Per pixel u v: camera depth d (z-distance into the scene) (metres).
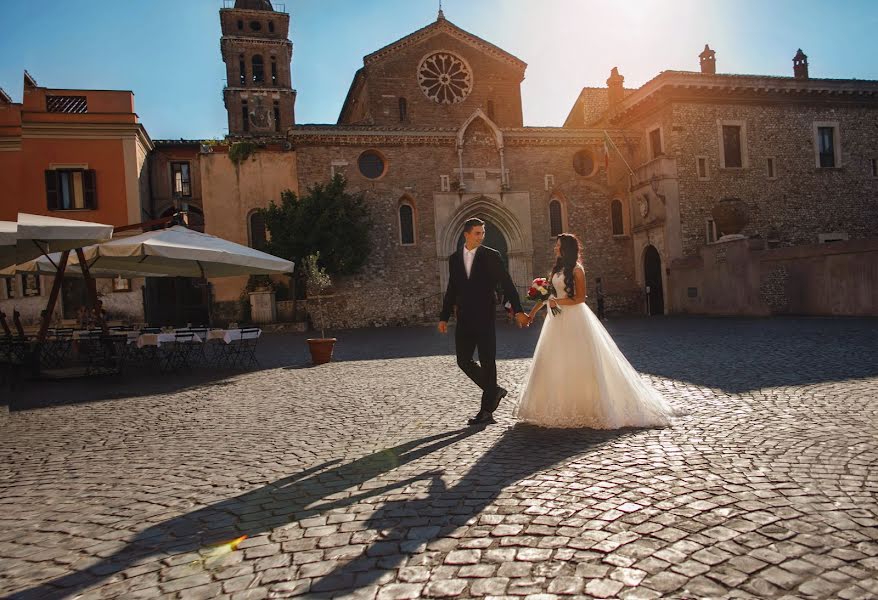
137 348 13.38
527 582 2.41
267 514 3.38
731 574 2.37
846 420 4.80
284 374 10.56
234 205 25.47
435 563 2.62
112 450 5.24
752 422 4.91
